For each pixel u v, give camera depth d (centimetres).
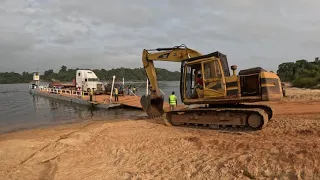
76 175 792
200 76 1256
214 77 1185
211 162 702
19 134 1544
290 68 8625
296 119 1296
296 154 620
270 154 662
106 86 4003
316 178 533
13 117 2316
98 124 1772
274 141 816
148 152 900
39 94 4834
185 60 1283
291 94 2984
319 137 881
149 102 1664
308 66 7381
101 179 745
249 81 1133
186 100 1272
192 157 779
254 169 608
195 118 1256
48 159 965
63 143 1130
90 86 3856
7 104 3388
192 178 653
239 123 1131
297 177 550
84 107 2850
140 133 1202
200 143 889
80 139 1195
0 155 1026
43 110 2745
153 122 1502
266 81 1080
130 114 2273
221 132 1106
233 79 1149
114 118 2097
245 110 1091
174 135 1106
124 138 1128
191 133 1130
